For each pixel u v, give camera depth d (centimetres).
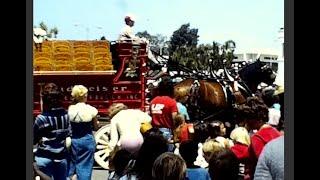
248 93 1683
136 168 562
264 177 512
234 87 1686
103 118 1515
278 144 511
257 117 714
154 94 1436
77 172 1102
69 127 967
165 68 1669
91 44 1540
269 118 739
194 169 611
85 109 1102
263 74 1688
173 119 1102
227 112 1644
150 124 1073
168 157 500
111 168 598
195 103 1650
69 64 1515
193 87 1650
